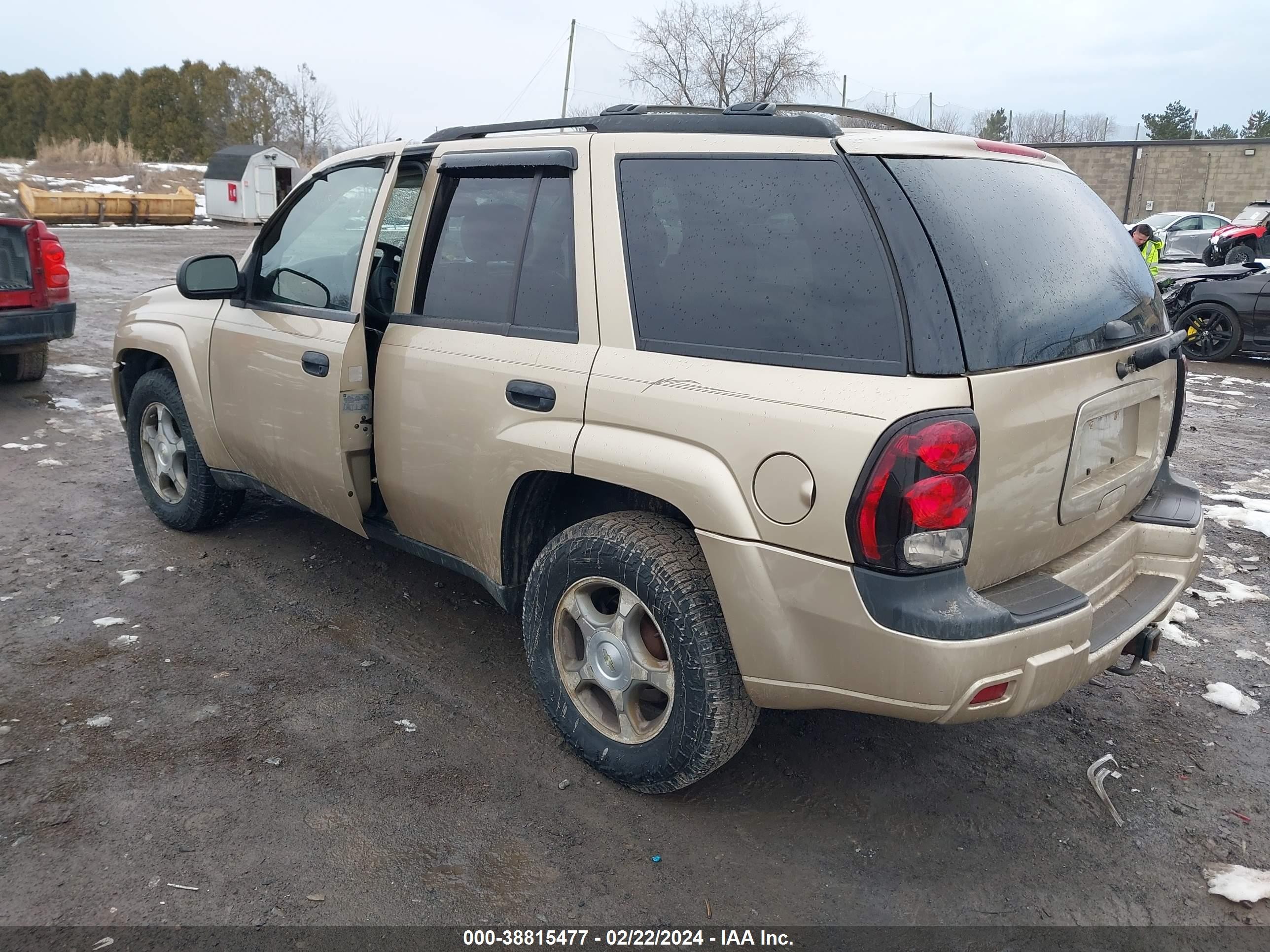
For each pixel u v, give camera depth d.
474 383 3.04
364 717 3.24
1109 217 3.09
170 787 2.80
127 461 5.98
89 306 12.27
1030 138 57.66
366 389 3.46
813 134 2.48
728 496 2.41
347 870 2.50
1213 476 6.53
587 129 2.92
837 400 2.25
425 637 3.83
